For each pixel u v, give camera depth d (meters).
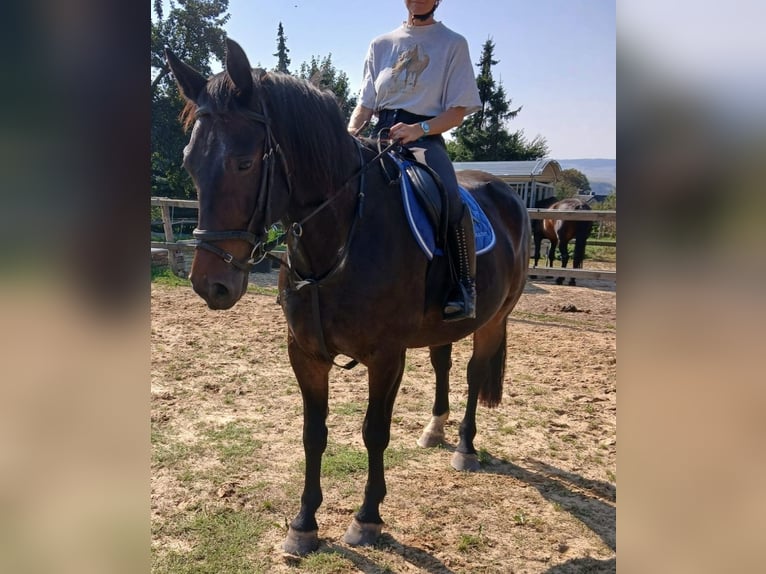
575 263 11.07
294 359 2.52
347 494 3.04
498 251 3.16
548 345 6.19
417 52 2.74
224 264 1.93
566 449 3.70
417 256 2.47
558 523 2.87
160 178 22.70
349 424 3.93
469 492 3.13
